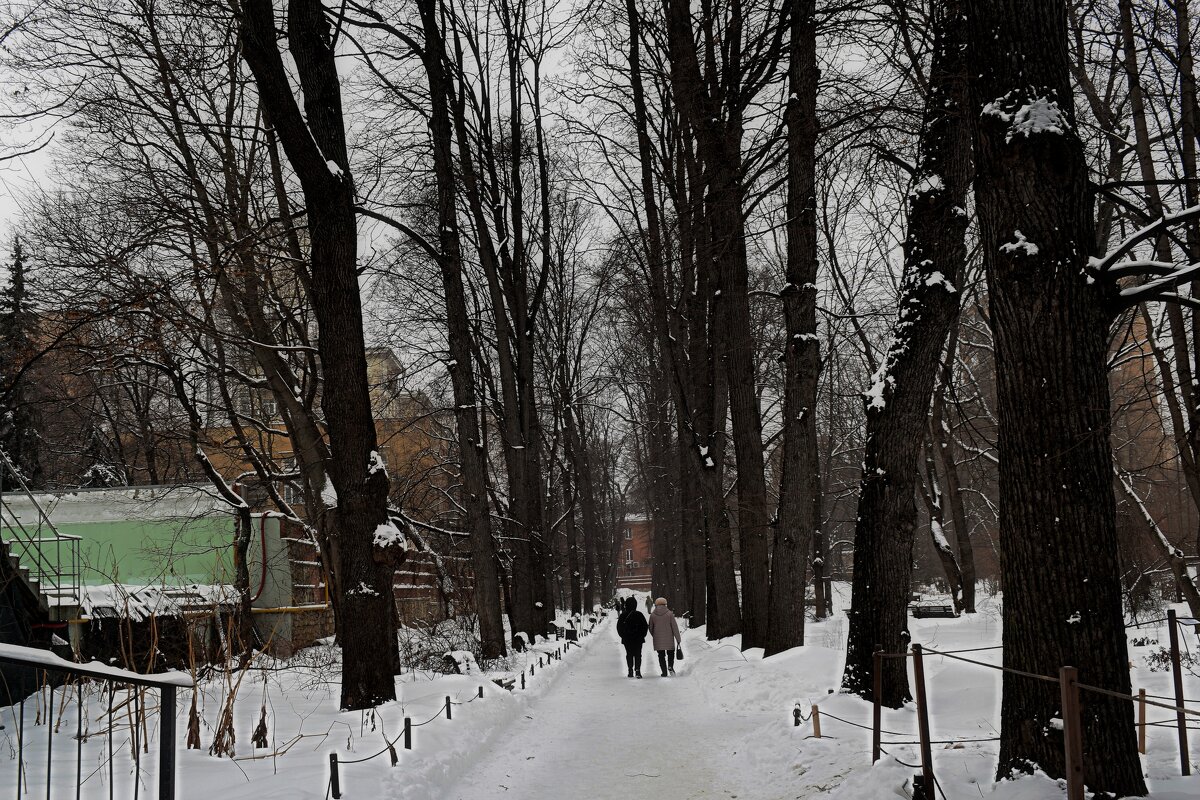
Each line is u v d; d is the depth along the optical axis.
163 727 5.46
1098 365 7.09
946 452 31.59
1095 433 6.89
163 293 18.14
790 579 18.19
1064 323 7.02
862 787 7.70
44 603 15.20
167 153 20.75
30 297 19.36
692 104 19.61
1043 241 7.09
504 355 26.80
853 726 10.50
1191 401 15.27
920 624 27.41
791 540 18.20
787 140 17.11
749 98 19.09
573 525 45.78
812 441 18.39
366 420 13.47
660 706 15.56
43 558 18.94
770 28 17.47
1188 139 12.77
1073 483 6.91
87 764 8.89
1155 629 19.72
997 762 7.77
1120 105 18.27
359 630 13.06
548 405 40.78
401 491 29.58
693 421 27.14
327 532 22.06
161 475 37.62
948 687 12.88
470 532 21.95
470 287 31.67
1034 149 7.11
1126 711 6.66
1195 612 18.03
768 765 9.77
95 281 18.00
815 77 16.59
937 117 12.11
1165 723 8.08
